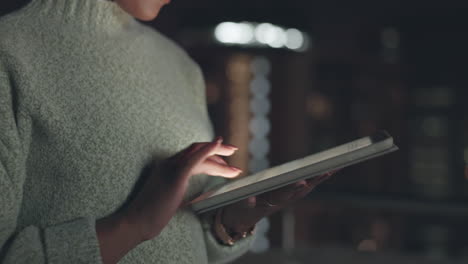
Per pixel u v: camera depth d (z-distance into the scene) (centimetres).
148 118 114
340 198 399
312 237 1089
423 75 1423
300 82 1152
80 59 110
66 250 97
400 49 1380
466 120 1455
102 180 107
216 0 846
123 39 118
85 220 101
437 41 1353
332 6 1234
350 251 459
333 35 1260
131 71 115
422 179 1458
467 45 1345
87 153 106
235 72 1120
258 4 707
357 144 102
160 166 106
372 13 1298
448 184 1465
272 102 1145
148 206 101
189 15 730
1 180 99
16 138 102
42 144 105
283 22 694
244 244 125
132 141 110
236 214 119
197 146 108
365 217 1196
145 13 120
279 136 1149
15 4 454
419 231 1323
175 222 114
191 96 134
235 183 110
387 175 1422
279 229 667
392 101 1418
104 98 110
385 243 1234
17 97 104
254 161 1135
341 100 1333
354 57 1307
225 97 1129
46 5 113
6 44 105
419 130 1466
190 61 139
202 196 112
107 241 99
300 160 106
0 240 100
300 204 419
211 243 122
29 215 106
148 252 110
